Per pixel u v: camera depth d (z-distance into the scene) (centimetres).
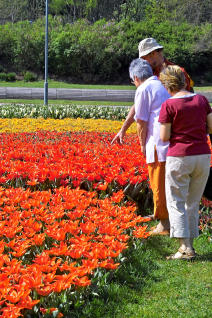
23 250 342
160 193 472
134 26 5138
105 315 309
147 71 470
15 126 1207
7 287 282
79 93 2633
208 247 449
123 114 1562
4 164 622
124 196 560
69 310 302
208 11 5941
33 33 4812
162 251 443
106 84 4675
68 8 6506
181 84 404
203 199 533
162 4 5856
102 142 868
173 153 399
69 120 1397
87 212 435
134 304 328
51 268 306
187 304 327
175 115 394
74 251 335
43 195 487
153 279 376
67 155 703
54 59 4725
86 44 4653
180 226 405
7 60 4850
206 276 380
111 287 342
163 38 5109
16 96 2611
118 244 357
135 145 826
